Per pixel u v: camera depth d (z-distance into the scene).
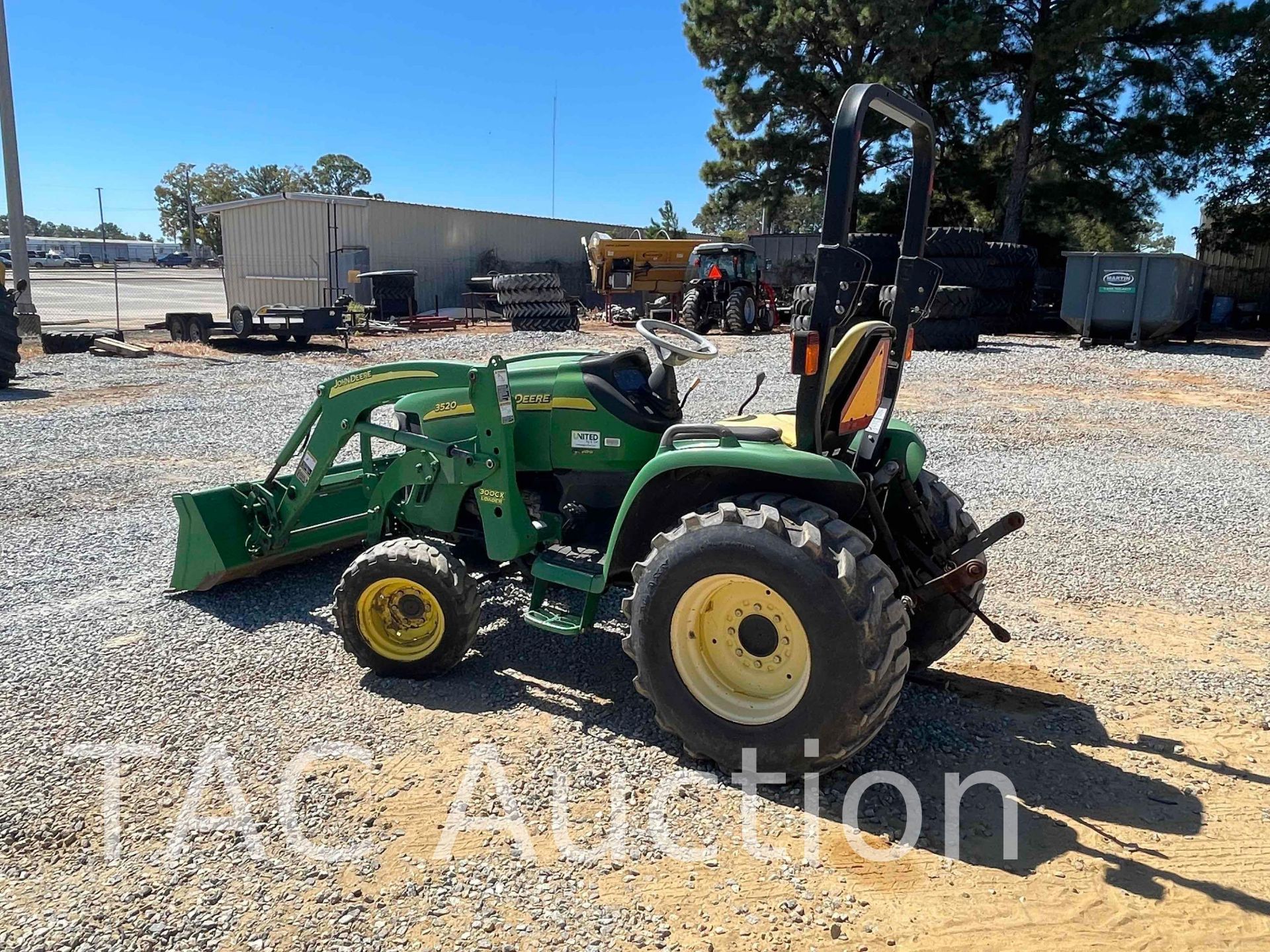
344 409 4.65
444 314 27.56
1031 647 4.58
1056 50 24.17
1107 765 3.51
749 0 27.09
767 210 32.34
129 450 9.13
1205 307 25.09
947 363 15.41
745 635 3.37
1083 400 12.15
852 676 3.05
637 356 4.52
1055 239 29.45
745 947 2.55
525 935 2.59
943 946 2.56
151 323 24.41
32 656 4.41
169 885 2.81
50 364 15.55
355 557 5.91
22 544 6.21
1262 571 5.64
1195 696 4.06
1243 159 25.62
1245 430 10.18
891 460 3.88
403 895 2.75
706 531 3.27
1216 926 2.64
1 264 12.69
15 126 20.25
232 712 3.88
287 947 2.55
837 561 3.09
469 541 4.73
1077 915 2.68
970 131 28.94
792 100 28.17
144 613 4.98
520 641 4.62
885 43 25.16
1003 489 7.60
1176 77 25.12
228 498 5.16
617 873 2.86
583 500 4.43
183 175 95.88
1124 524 6.62
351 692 4.07
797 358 3.18
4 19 19.84
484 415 4.16
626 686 4.16
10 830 3.08
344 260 25.41
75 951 2.54
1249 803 3.26
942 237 20.34
